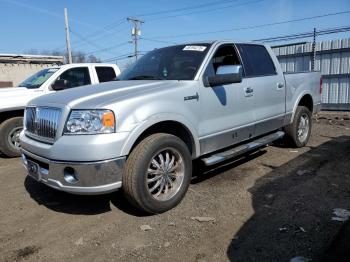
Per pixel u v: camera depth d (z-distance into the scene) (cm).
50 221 407
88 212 426
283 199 439
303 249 320
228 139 499
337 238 335
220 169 570
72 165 359
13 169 640
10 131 718
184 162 429
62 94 421
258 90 551
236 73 450
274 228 363
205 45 505
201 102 451
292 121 668
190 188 487
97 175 357
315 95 730
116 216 411
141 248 337
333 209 403
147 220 396
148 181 395
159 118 397
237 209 414
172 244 342
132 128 373
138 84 440
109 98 382
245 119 525
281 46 1941
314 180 506
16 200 476
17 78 2266
